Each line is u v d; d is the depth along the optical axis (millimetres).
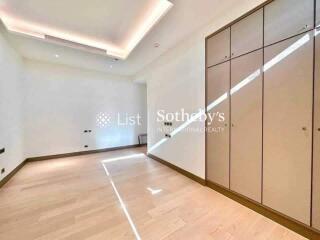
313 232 1564
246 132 2141
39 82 4254
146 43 3334
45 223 1847
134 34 3074
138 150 5594
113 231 1728
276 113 1828
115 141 5668
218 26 2463
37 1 2158
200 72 2832
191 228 1773
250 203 2107
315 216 1562
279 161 1813
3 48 2873
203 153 2811
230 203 2248
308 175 1599
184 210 2100
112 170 3615
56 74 4492
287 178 1751
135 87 6055
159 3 2205
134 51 3691
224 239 1616
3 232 1703
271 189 1893
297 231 1673
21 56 3867
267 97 1904
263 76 1936
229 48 2326
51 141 4477
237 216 1970
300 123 1644
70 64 4566
